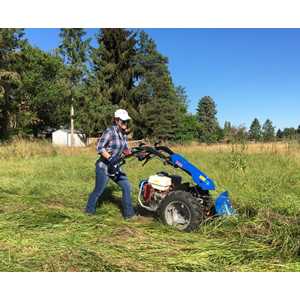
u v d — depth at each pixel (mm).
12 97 33281
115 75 41281
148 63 43938
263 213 5504
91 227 5121
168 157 5590
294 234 4680
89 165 11375
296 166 9922
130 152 5832
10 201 6727
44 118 40062
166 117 43281
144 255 4156
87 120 32906
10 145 16609
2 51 31625
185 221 5141
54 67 35812
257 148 12148
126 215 5746
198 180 5363
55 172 10031
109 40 41406
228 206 5355
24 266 3863
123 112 5727
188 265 3918
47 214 5723
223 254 4164
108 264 3912
